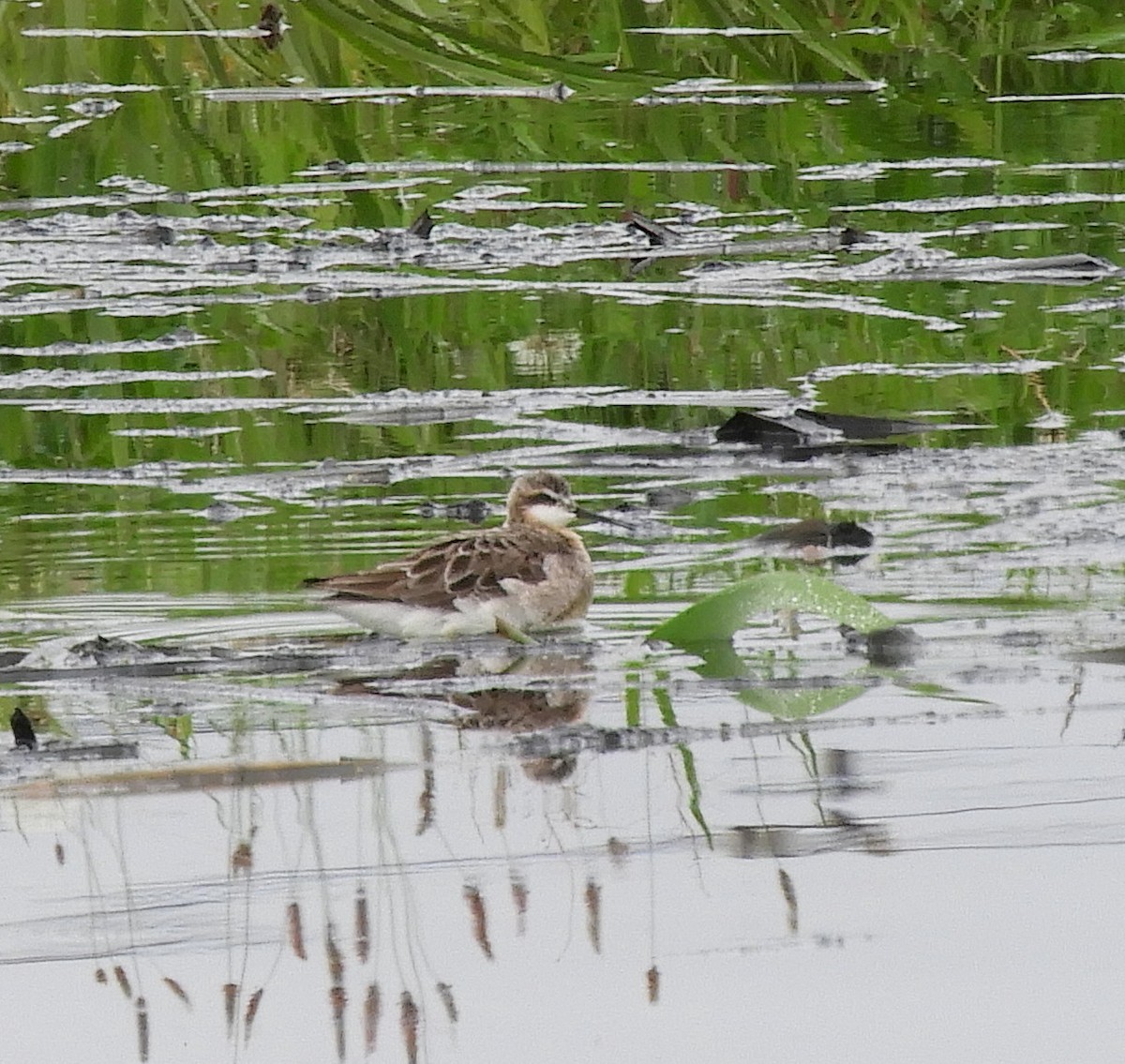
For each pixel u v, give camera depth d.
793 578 10.73
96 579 11.67
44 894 8.13
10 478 13.52
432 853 8.40
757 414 14.23
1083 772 8.99
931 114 23.20
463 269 18.69
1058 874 8.16
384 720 9.77
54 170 21.81
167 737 9.55
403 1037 7.17
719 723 9.65
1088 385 15.07
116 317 17.38
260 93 24.20
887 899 8.01
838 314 17.02
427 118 23.50
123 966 7.69
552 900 8.05
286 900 8.08
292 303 17.70
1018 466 13.38
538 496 12.08
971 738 9.38
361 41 25.12
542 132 22.86
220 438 14.36
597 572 11.84
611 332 16.70
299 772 9.16
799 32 25.09
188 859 8.37
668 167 21.62
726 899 8.02
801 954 7.66
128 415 14.84
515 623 11.03
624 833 8.55
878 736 9.45
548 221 20.08
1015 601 11.09
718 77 24.67
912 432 14.16
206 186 21.56
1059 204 20.16
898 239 19.05
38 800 8.91
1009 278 17.94
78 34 25.94
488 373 15.76
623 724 9.66
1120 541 11.95
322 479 13.45
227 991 7.50
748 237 19.28
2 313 17.39
